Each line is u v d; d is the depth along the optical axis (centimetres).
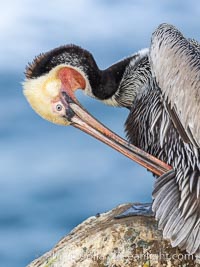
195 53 1396
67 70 1545
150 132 1495
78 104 1551
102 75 1566
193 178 1380
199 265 1348
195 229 1352
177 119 1398
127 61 1569
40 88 1548
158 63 1412
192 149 1391
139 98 1527
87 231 1435
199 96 1370
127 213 1455
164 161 1477
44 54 1555
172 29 1426
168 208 1377
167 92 1400
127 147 1518
